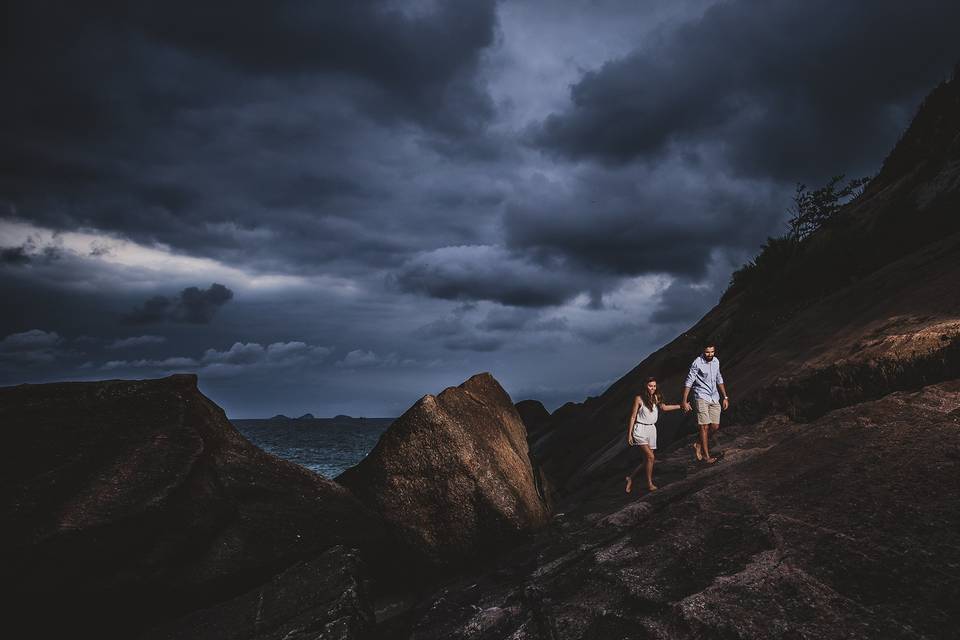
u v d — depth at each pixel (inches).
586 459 629.3
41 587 214.7
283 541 275.3
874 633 139.6
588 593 198.8
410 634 230.1
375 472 331.6
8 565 209.0
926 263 434.3
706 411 366.9
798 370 386.0
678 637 157.6
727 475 266.4
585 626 179.0
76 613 225.5
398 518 319.6
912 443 224.7
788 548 183.2
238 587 259.4
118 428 268.2
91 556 223.0
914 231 537.3
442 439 327.9
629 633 167.6
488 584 264.4
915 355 301.6
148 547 239.8
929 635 135.0
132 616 238.4
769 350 490.9
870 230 606.5
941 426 231.6
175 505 248.2
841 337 399.5
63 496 230.7
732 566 184.4
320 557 269.1
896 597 149.9
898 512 183.9
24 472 234.7
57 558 216.7
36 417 258.8
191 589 246.4
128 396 283.3
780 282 679.7
